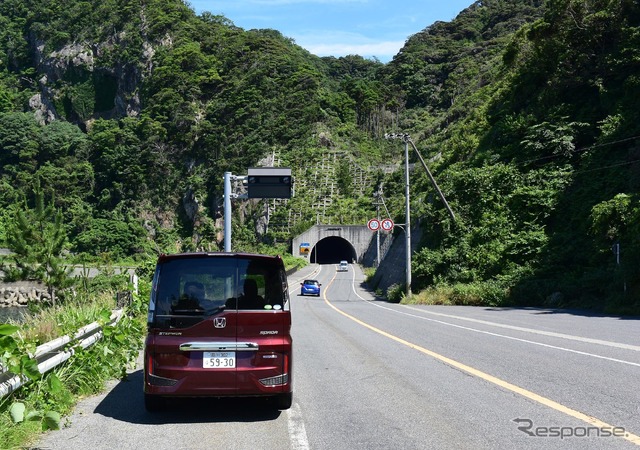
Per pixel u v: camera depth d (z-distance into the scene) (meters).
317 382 8.55
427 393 7.58
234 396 6.55
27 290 59.69
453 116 93.69
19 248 29.12
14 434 5.62
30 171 124.75
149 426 6.31
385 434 5.75
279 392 6.59
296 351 11.89
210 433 5.98
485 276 35.03
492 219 37.81
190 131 127.31
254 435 5.86
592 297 26.83
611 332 14.49
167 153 126.44
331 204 103.12
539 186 38.31
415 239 48.09
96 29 163.62
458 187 41.72
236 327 6.58
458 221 39.06
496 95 58.03
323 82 144.00
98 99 157.88
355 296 46.72
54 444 5.63
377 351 11.68
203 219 112.25
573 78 45.34
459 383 8.17
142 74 148.12
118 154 122.62
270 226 102.88
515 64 57.78
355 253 94.88
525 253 34.00
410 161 94.50
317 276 73.75
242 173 112.88
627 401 6.80
